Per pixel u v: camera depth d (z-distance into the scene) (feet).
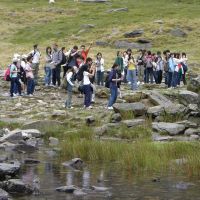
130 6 415.64
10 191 59.77
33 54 184.24
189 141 102.58
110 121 127.13
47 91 173.88
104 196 58.75
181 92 138.31
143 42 306.14
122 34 320.70
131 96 143.23
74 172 73.15
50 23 380.37
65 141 103.96
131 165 77.77
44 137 113.29
